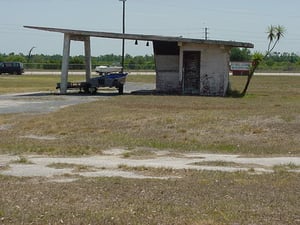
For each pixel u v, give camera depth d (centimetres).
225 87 3775
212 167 1273
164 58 3997
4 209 832
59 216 798
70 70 8631
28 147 1552
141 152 1492
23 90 4266
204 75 3788
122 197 923
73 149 1521
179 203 884
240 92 4159
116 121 2072
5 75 7481
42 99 3309
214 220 788
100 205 865
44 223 768
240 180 1086
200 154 1480
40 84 5247
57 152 1475
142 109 2578
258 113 2264
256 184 1048
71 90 4084
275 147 1581
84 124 2028
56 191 964
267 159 1401
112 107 2700
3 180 1081
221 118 2086
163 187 1005
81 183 1042
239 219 795
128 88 4603
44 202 881
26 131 1894
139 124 1986
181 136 1750
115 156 1431
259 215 816
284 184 1049
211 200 906
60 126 1991
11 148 1537
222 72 3759
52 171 1196
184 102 3031
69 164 1288
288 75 8000
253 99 3400
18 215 802
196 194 950
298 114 2195
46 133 1845
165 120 2055
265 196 941
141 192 961
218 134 1773
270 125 1898
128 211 828
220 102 3050
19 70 7775
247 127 1862
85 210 830
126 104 2886
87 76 4031
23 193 947
